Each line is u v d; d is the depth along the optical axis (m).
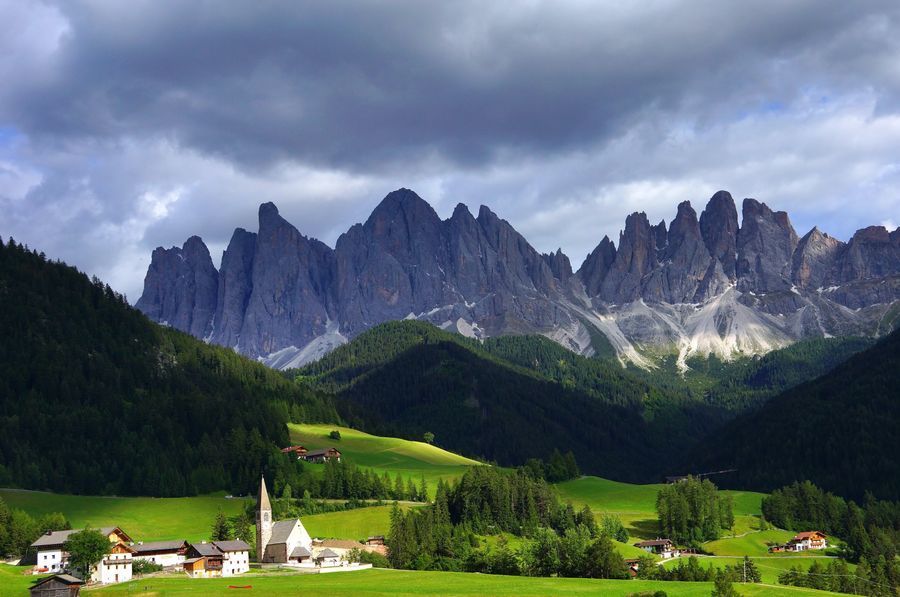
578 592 177.62
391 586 185.25
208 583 191.62
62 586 174.12
